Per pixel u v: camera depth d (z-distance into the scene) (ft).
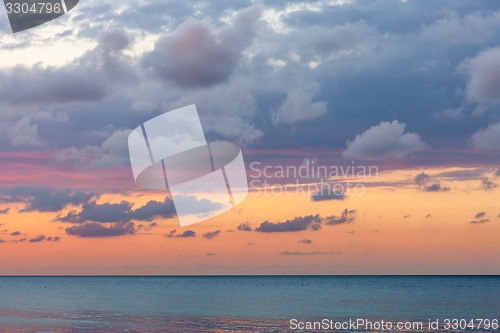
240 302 246.47
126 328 145.28
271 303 240.73
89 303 238.68
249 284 590.96
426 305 231.30
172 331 139.95
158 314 184.55
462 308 215.10
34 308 209.77
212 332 138.92
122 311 195.83
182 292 358.43
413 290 408.46
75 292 354.95
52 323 156.35
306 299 274.16
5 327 146.92
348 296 307.78
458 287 489.67
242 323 157.89
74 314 183.93
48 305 226.58
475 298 287.28
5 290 386.11
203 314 184.85
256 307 215.72
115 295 311.06
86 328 145.07
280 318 172.35
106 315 180.34
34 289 407.85
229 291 378.73
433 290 413.59
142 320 165.07
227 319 168.55
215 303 239.50
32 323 156.35
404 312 197.06
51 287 459.73
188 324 154.71
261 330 143.74
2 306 220.64
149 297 288.92
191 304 232.73
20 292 352.08
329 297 293.23
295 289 429.38
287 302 248.32
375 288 463.01
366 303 243.19
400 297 297.12
